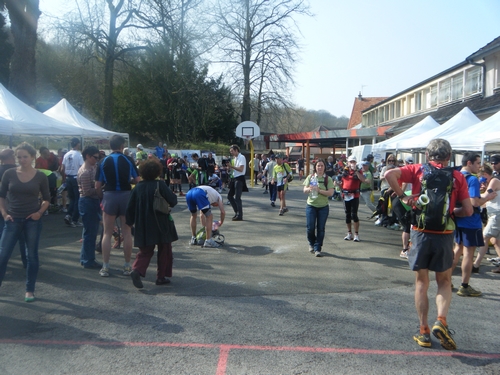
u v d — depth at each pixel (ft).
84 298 17.76
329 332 14.66
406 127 86.74
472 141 33.42
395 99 116.88
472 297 18.67
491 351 13.41
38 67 93.61
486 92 67.92
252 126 83.56
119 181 20.39
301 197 60.64
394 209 25.55
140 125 117.08
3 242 16.83
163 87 85.30
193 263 23.57
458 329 15.11
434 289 19.49
